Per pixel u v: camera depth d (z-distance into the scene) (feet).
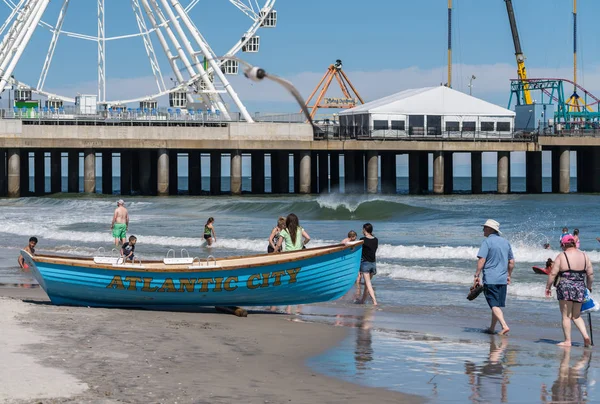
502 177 303.48
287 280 60.13
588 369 45.06
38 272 60.80
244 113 284.61
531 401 38.70
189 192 312.50
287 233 67.41
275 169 322.34
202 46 307.78
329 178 338.34
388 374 43.39
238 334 53.26
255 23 323.78
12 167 269.23
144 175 289.53
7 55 294.46
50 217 186.80
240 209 208.54
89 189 274.77
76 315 57.00
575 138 305.32
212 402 36.58
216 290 60.44
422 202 244.22
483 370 44.65
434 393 39.81
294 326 57.00
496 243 55.67
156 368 42.29
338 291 61.46
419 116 295.89
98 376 39.86
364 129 295.48
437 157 295.69
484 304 69.56
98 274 60.39
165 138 274.77
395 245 117.39
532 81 349.41
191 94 312.91
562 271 51.88
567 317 51.85
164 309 62.39
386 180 334.44
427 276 86.79
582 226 152.66
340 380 41.81
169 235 142.72
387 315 63.72
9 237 143.02
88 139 270.87
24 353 44.01
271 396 38.19
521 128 335.67
